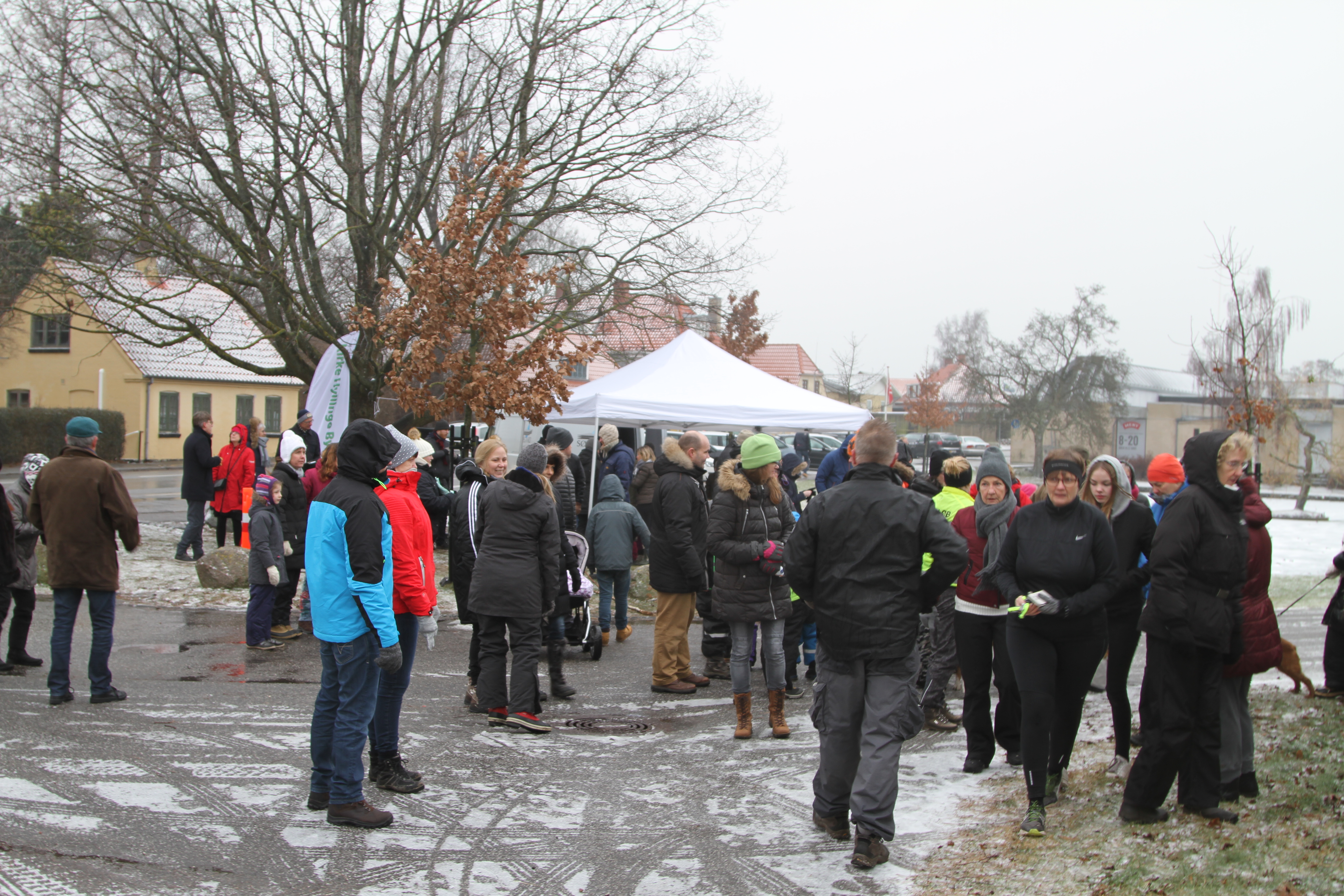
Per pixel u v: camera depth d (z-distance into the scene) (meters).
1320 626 11.86
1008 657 5.75
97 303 16.19
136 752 5.75
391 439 4.85
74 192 14.79
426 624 5.43
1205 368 34.47
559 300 17.44
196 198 15.44
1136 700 7.77
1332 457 42.34
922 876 4.27
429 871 4.28
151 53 15.14
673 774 5.77
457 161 15.98
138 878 4.07
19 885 3.91
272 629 9.35
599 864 4.41
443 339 13.22
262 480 8.83
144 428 38.47
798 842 4.71
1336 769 5.41
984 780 5.70
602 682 8.26
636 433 19.95
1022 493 7.79
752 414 13.99
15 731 6.06
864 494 4.60
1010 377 51.91
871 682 4.55
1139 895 3.87
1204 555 4.55
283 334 16.05
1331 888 3.86
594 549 9.72
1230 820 4.69
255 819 4.80
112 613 6.84
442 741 6.33
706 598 8.34
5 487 7.88
